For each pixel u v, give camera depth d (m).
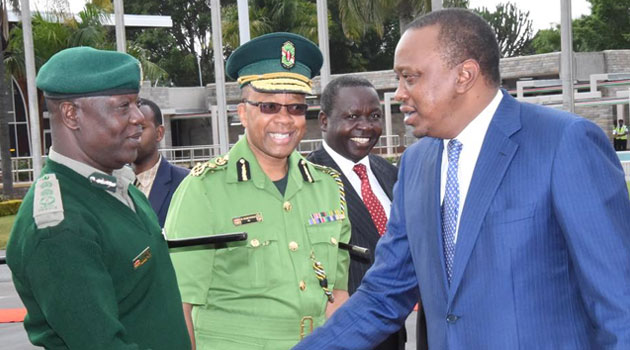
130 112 2.34
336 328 2.83
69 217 2.15
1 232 18.19
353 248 3.19
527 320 2.30
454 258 2.40
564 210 2.25
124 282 2.29
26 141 33.50
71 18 27.41
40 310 2.23
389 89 34.25
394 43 48.06
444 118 2.45
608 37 48.47
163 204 4.28
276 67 2.99
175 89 35.91
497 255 2.32
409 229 2.66
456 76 2.40
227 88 35.72
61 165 2.28
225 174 3.04
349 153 4.03
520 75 33.69
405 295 2.85
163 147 35.34
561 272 2.33
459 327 2.39
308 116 34.47
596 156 2.28
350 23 22.61
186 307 2.90
